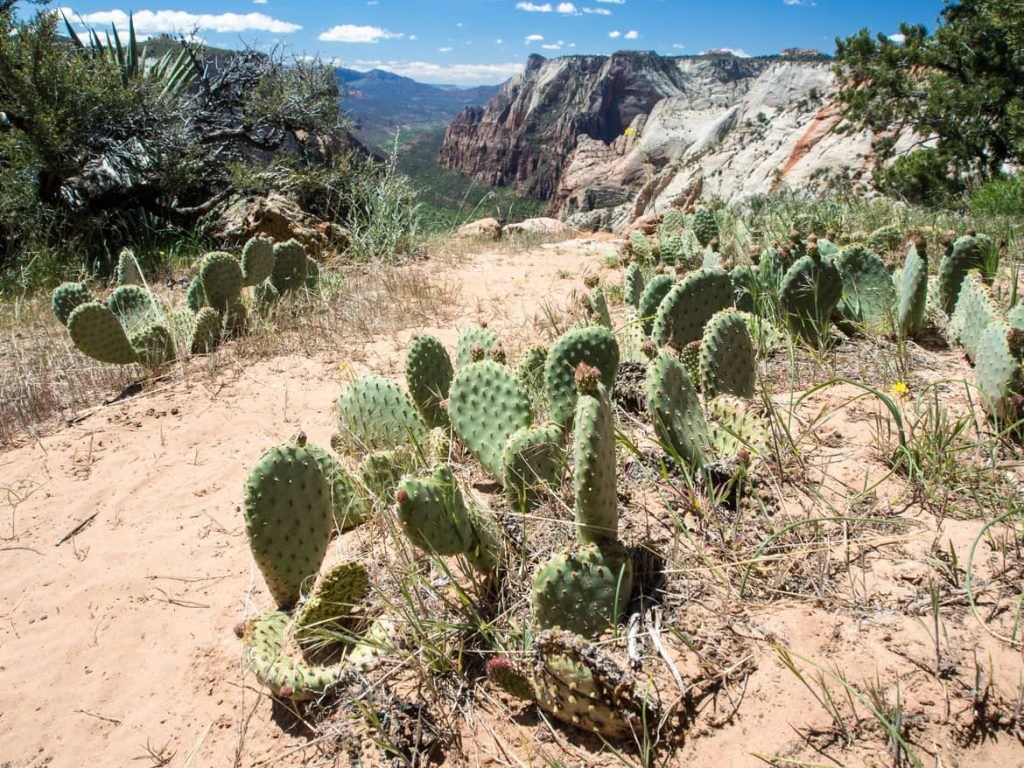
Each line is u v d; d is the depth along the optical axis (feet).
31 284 27.55
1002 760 5.68
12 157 29.58
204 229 32.40
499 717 6.84
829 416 10.00
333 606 7.95
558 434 9.37
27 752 7.73
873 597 7.04
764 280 14.43
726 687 6.45
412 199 33.47
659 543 8.10
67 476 13.07
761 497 8.48
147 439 14.11
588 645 6.15
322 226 30.86
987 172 55.42
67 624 9.48
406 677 7.34
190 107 36.88
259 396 15.58
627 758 6.15
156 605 9.61
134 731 7.78
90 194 32.65
